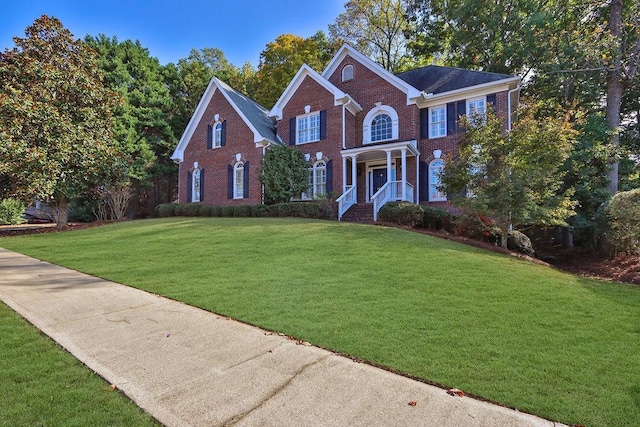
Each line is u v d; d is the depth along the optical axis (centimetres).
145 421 254
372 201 1619
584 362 352
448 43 2811
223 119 2122
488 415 265
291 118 2047
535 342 400
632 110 2319
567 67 1981
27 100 1423
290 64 3191
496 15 2316
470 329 437
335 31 3278
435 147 1783
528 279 709
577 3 2003
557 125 1137
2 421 249
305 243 984
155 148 3192
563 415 266
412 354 368
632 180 2022
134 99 3023
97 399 282
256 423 254
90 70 1833
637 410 271
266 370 336
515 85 1641
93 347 385
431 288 612
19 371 324
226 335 423
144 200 3189
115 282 679
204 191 2188
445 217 1448
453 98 1755
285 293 585
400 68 3272
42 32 1683
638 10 1784
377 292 588
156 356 364
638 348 388
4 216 2320
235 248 952
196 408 272
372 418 261
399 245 962
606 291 671
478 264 802
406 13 2928
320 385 308
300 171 1856
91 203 2533
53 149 1506
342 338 409
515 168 1123
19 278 712
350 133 1922
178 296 581
